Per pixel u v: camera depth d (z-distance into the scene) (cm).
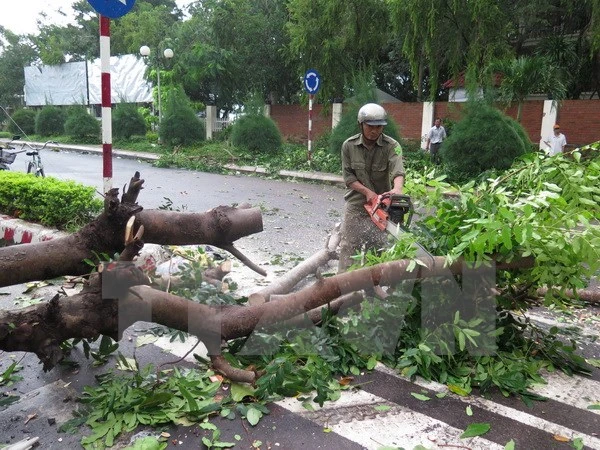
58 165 1669
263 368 332
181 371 336
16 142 2509
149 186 1230
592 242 306
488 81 1477
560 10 1753
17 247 325
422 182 396
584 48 1766
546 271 329
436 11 1530
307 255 625
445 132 1512
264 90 2512
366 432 278
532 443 272
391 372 346
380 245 413
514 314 450
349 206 429
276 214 902
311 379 302
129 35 3419
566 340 412
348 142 414
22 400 310
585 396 323
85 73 3512
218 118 2641
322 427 282
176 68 2531
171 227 357
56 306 294
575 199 351
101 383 324
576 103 1476
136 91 3177
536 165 370
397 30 1689
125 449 256
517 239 298
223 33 2388
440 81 2325
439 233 363
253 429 279
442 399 314
